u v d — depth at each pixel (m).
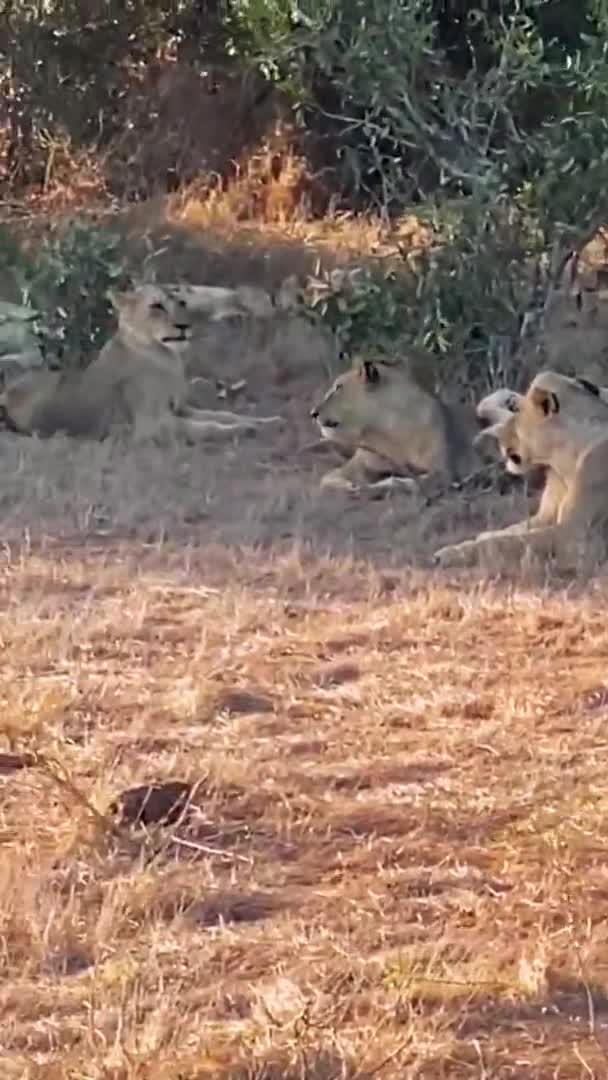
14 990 7.31
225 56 30.77
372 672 11.08
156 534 14.22
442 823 8.88
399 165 21.38
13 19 31.50
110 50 31.36
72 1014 7.14
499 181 17.30
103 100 31.55
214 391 19.58
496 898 8.05
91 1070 6.64
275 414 19.22
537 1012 7.05
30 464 16.73
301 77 18.27
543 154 17.17
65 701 10.47
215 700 10.51
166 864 8.48
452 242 17.41
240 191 30.30
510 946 7.59
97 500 15.30
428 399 15.95
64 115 31.66
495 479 15.70
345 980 7.31
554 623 11.89
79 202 31.20
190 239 27.22
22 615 12.03
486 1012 7.05
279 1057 6.70
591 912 7.89
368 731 10.11
